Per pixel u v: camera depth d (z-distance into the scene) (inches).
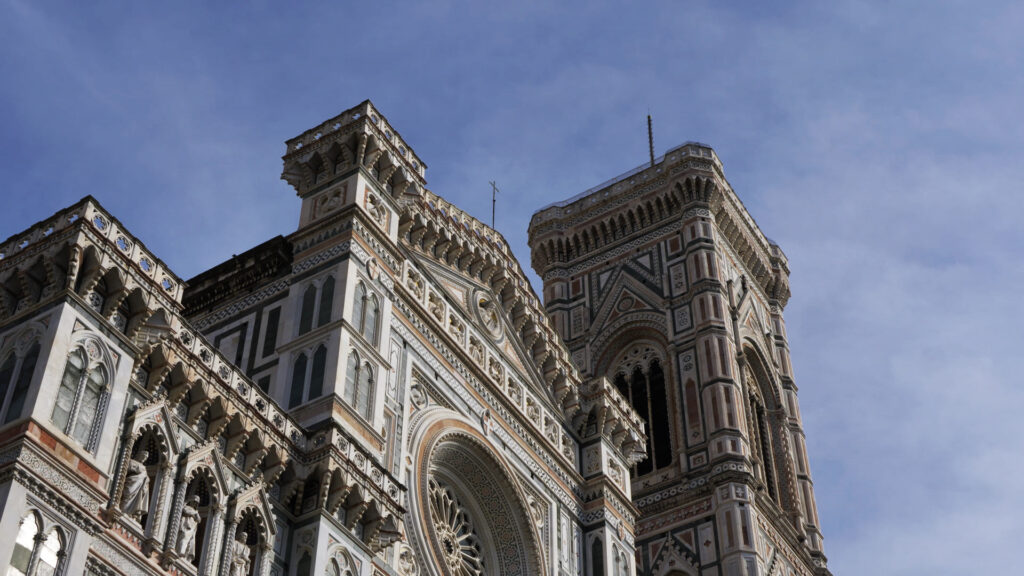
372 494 1622.8
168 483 1373.0
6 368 1312.7
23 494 1194.0
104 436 1305.4
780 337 3732.8
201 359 1486.2
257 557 1464.1
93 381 1330.0
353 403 1723.7
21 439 1217.4
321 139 2027.6
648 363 3366.1
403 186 2062.0
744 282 3646.7
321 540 1524.4
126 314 1414.9
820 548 3267.7
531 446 2188.7
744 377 3307.1
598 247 3700.8
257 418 1534.2
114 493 1300.4
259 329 1861.5
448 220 2203.5
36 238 1412.4
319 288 1841.8
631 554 2288.4
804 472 3422.7
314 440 1608.0
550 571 2065.7
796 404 3597.4
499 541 2049.7
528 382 2289.6
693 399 3169.3
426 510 1822.1
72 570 1206.3
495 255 2310.5
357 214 1911.9
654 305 3427.7
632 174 3784.5
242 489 1481.3
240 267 1961.1
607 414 2396.7
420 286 2063.2
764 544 2942.9
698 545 2896.2
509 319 2319.1
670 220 3602.4
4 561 1146.0
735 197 3732.8
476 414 2069.4
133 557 1290.6
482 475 2047.2
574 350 3484.3
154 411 1387.8
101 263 1382.9
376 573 1648.6
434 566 1775.3
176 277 1492.4
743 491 2935.5
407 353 1937.7
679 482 3031.5
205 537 1398.9
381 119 2066.9
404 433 1845.5
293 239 1935.3
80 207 1406.3
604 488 2288.4
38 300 1373.0
